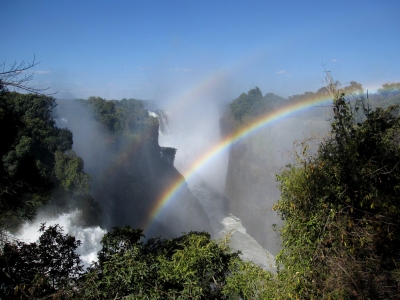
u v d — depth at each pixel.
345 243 6.58
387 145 7.44
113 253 8.41
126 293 7.26
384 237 6.52
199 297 7.25
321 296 6.41
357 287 5.99
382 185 7.19
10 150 10.76
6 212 10.31
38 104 29.52
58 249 9.29
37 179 11.63
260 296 7.25
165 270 7.57
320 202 7.14
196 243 8.19
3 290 7.33
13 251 7.99
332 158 7.59
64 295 7.04
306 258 6.97
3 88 7.15
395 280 6.25
